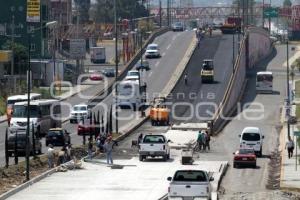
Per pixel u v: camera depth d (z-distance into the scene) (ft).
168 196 318.65
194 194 311.27
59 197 340.18
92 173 410.31
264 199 355.56
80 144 518.37
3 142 525.34
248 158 460.96
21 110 538.06
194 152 520.01
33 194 344.90
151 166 442.91
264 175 437.99
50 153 415.85
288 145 506.07
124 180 390.42
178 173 315.78
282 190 384.47
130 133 606.55
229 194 369.71
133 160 467.93
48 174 398.83
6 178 376.89
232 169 457.27
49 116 565.53
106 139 472.44
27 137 383.45
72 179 388.78
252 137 520.01
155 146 465.88
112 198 341.21
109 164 440.04
